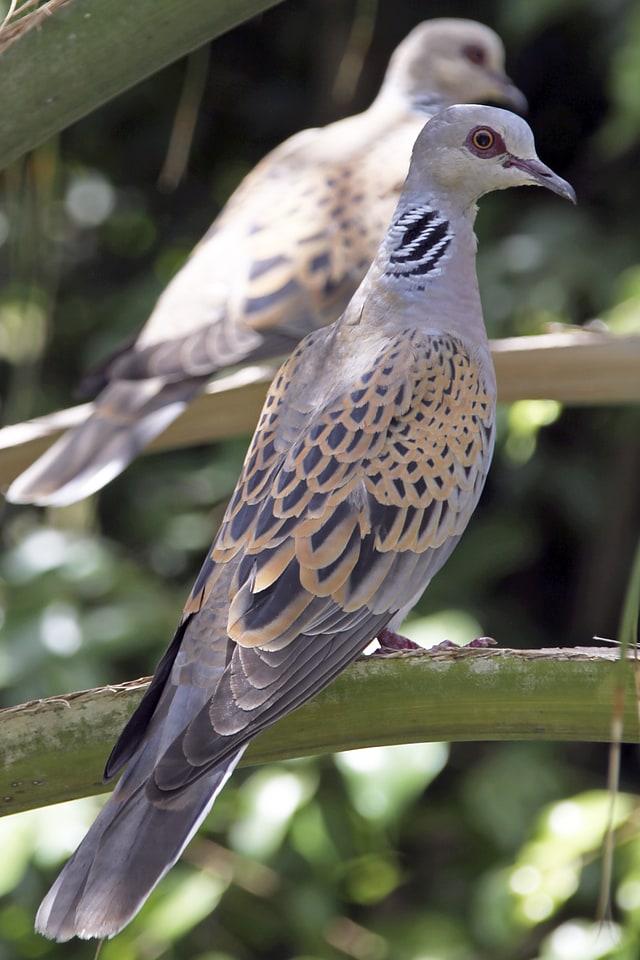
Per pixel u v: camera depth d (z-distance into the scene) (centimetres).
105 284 1330
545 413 898
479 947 1119
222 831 1070
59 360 1291
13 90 488
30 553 1054
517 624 1302
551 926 1115
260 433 618
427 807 1204
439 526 615
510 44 1340
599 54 1273
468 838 1199
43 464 803
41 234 739
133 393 831
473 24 1173
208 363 866
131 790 490
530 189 1241
